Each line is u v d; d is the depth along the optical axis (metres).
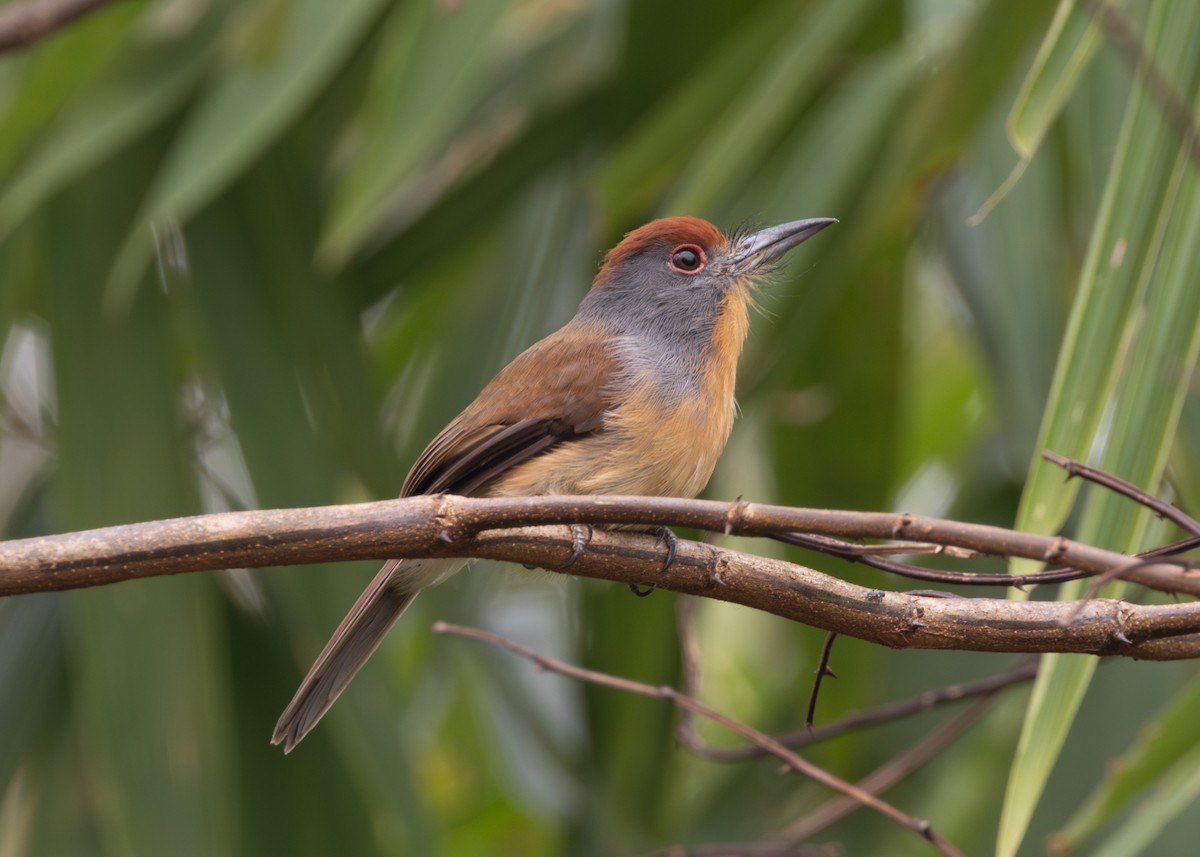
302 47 9.02
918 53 10.48
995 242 10.49
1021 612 6.05
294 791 10.29
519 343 11.68
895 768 9.77
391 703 9.97
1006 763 11.08
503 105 11.70
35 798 10.36
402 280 11.45
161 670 9.63
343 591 10.19
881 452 11.77
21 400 11.47
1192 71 6.71
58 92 9.60
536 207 11.97
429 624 11.22
